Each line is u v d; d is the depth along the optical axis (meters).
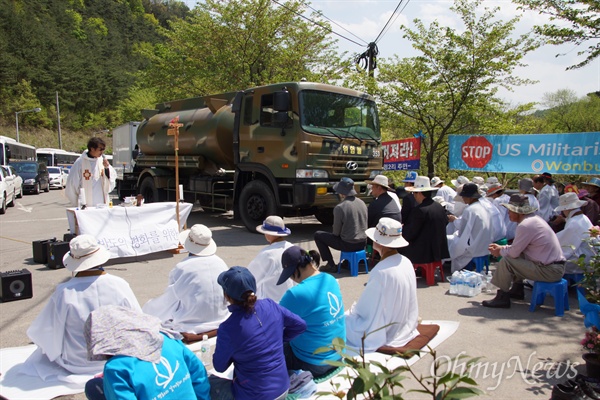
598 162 8.98
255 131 10.04
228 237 10.02
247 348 2.89
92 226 7.48
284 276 3.67
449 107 14.23
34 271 7.36
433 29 13.65
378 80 14.61
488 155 10.44
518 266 5.35
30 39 82.00
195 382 2.57
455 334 4.70
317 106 9.52
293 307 3.48
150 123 13.63
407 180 8.25
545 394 3.54
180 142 12.17
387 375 1.69
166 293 4.48
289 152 9.39
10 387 3.59
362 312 4.26
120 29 122.81
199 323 4.40
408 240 6.55
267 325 2.97
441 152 15.80
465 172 16.22
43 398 3.44
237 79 19.72
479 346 4.41
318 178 9.38
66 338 3.69
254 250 8.70
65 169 35.78
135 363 2.16
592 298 3.90
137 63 106.25
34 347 4.37
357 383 1.70
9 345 4.50
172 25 22.23
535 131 17.59
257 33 18.81
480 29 13.31
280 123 9.47
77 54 89.38
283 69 19.30
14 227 11.98
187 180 13.43
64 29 98.44
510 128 13.54
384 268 4.15
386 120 14.83
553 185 8.86
